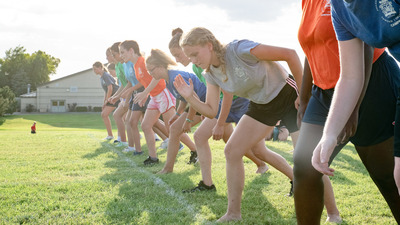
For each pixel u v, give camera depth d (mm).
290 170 3746
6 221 2922
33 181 4562
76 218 2998
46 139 11258
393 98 2135
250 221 2924
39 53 89125
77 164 6090
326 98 2135
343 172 5004
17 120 35531
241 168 3006
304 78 2406
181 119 5102
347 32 1629
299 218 1989
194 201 3562
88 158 6902
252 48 2846
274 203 3443
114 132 15195
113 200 3566
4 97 46562
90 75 56406
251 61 2910
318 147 1542
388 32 1467
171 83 4992
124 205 3385
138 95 5977
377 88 2129
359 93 1605
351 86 1598
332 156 2238
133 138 7605
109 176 4867
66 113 51781
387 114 2145
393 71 2156
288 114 3158
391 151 2195
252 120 3031
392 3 1400
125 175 4969
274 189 4016
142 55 6496
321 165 1519
